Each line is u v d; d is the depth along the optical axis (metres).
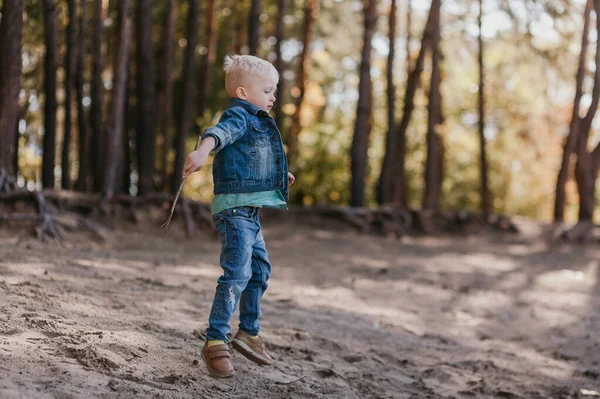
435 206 16.58
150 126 12.64
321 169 19.84
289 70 22.56
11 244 7.76
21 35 8.85
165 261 8.05
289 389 3.79
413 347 5.52
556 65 18.12
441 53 19.14
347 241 12.60
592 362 5.66
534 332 6.65
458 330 6.47
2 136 8.91
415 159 22.34
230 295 3.53
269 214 13.59
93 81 12.02
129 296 5.30
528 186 27.34
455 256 11.87
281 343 4.85
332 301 6.90
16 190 9.16
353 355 4.86
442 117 21.38
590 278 10.13
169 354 3.90
